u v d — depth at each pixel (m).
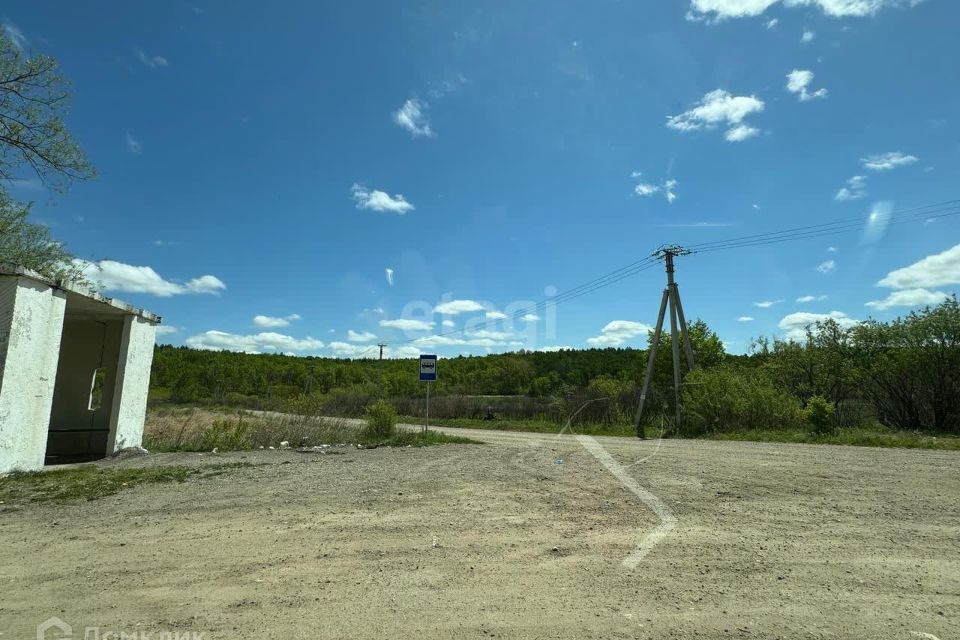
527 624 3.37
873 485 8.20
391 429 16.94
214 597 3.77
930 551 4.90
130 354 12.41
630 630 3.29
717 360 29.59
